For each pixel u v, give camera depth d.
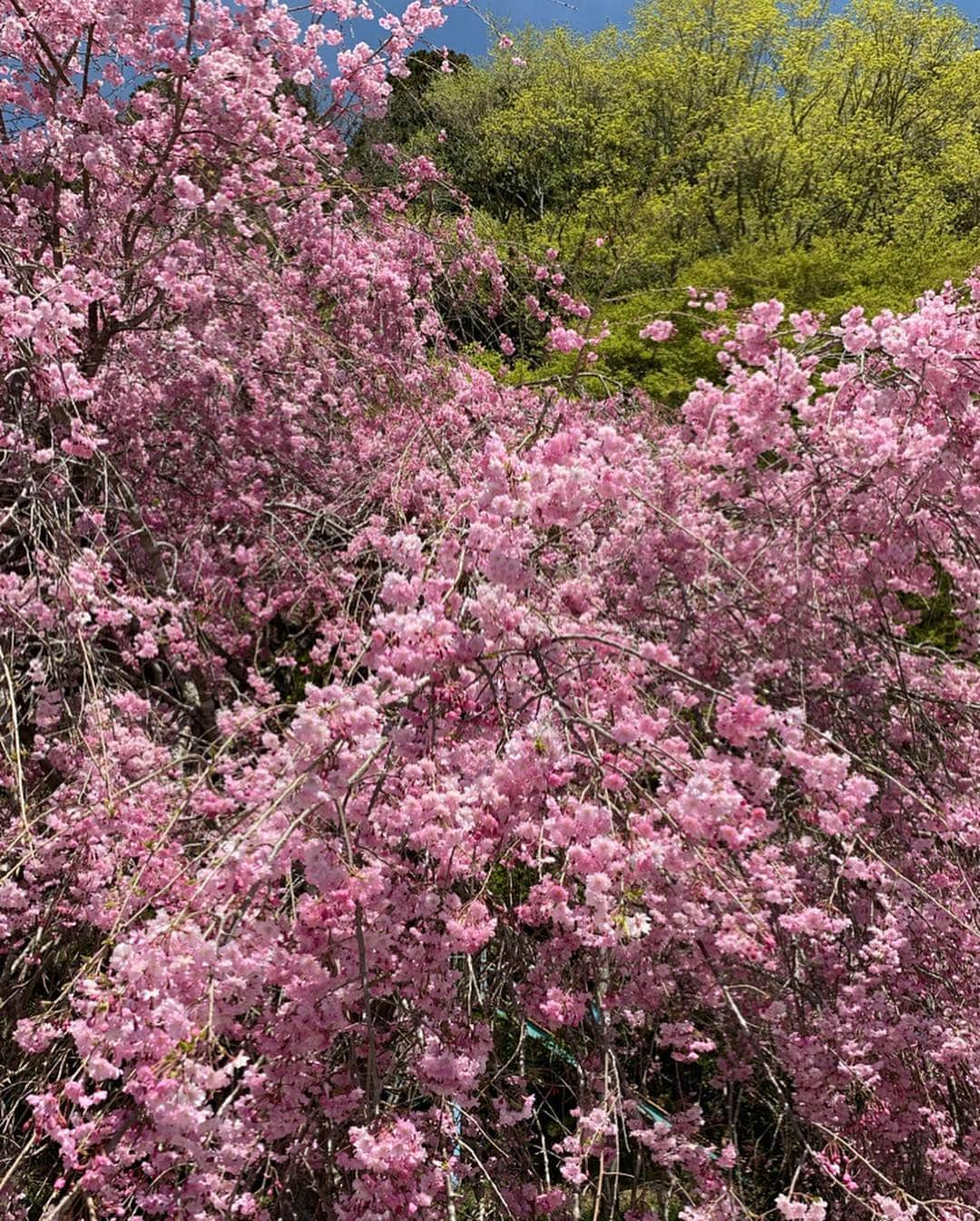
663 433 4.54
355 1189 2.05
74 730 3.12
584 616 2.72
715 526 3.23
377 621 2.15
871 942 2.75
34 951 3.15
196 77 4.07
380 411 5.03
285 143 4.67
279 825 2.19
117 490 4.07
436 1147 2.33
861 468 2.95
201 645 4.25
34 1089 2.80
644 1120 2.81
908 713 3.25
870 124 19.67
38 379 3.42
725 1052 3.11
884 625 3.46
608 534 3.54
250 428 4.81
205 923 2.10
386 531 4.43
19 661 3.72
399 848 2.46
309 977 2.09
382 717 2.10
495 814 2.30
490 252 5.80
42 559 3.44
